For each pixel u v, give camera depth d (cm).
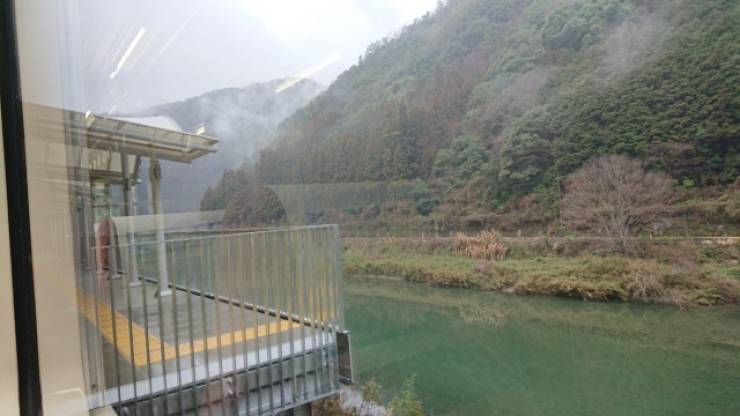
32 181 49
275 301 157
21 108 49
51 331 51
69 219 56
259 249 156
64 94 57
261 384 147
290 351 156
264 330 152
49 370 50
